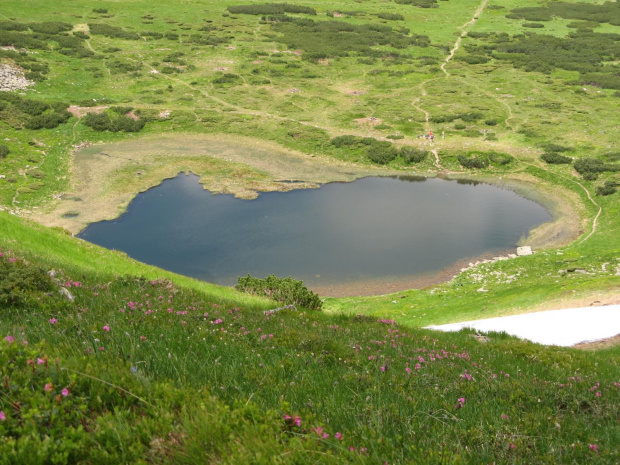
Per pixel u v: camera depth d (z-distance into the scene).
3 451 4.84
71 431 5.34
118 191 66.25
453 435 7.30
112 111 89.19
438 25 154.25
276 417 6.39
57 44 119.00
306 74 114.19
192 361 8.53
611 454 7.29
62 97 93.44
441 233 58.97
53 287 12.16
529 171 74.88
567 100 100.38
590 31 146.62
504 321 31.42
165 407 6.13
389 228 59.88
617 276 38.81
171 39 130.12
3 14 132.62
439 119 91.31
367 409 7.59
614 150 78.06
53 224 56.19
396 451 6.26
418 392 9.48
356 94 105.06
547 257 49.62
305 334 12.65
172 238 55.31
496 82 111.25
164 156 78.00
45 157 72.75
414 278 49.12
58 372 6.20
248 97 101.19
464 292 43.09
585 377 14.48
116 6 152.12
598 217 61.53
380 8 168.88
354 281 48.34
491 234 58.97
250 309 17.41
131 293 14.05
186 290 16.92
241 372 8.63
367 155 80.19
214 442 5.59
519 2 178.62
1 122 79.44
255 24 147.50
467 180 74.88
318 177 74.56
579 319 29.89
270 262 51.28
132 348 8.10
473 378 11.51
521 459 6.77
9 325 8.82
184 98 98.50
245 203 65.25
